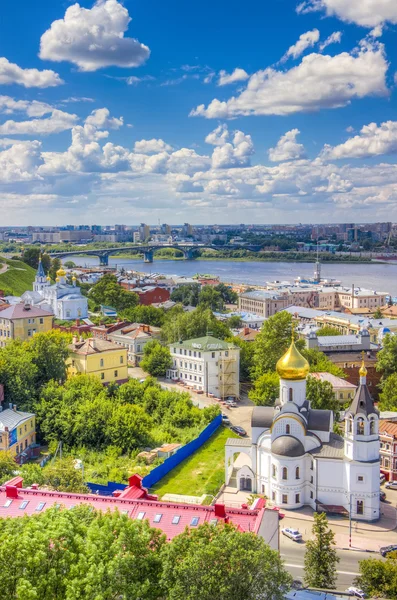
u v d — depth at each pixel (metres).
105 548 51.59
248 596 48.62
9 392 134.88
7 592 48.75
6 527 53.97
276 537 64.56
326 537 74.19
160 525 64.69
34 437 130.38
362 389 102.62
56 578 48.75
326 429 107.25
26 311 196.62
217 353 176.38
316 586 72.12
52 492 70.75
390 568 68.25
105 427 129.12
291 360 108.31
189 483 113.56
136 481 76.38
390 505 107.44
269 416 112.19
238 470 112.50
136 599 49.09
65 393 138.62
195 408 150.00
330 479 103.69
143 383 161.50
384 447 121.38
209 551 49.00
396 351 177.75
